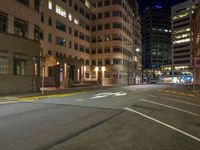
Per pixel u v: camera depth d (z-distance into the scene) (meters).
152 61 172.12
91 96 24.16
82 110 13.48
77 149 6.16
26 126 8.97
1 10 24.73
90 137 7.42
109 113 12.36
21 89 27.19
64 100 19.66
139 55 111.94
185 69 136.75
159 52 175.38
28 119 10.47
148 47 176.62
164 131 8.43
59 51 59.72
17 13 27.39
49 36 55.41
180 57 141.00
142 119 10.78
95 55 79.12
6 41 25.02
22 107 14.80
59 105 15.94
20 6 27.95
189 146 6.57
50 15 55.75
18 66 27.09
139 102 18.39
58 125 9.20
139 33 112.12
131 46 93.69
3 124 9.33
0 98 20.47
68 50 64.56
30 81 28.89
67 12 64.12
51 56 50.97
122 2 80.06
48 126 8.99
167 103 17.94
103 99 20.73
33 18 30.75
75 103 17.30
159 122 10.12
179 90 39.66
